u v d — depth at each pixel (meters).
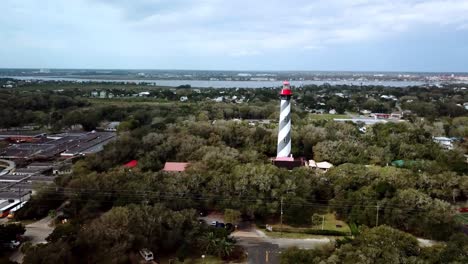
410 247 60.44
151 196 85.88
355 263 55.84
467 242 64.25
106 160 115.62
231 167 101.56
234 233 80.25
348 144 131.38
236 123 159.38
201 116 192.12
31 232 78.94
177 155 123.00
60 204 89.50
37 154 140.75
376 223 80.69
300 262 60.44
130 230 67.31
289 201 85.12
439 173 106.75
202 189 89.25
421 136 148.62
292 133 140.50
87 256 63.84
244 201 85.38
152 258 67.50
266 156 128.25
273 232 81.25
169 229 71.75
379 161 124.56
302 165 116.81
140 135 141.75
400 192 85.44
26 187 104.75
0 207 89.69
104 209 86.81
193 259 69.00
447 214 78.19
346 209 86.50
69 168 117.94
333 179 98.88
